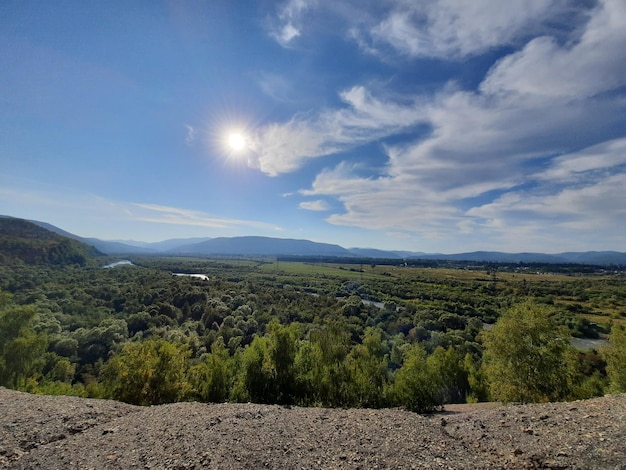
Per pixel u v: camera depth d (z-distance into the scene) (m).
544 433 9.98
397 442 10.16
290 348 21.16
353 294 98.50
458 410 21.39
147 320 64.12
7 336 27.45
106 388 22.17
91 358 48.47
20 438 9.91
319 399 20.44
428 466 8.45
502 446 9.55
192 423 11.78
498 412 13.14
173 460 8.74
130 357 20.05
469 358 33.84
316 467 8.48
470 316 69.12
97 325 59.31
